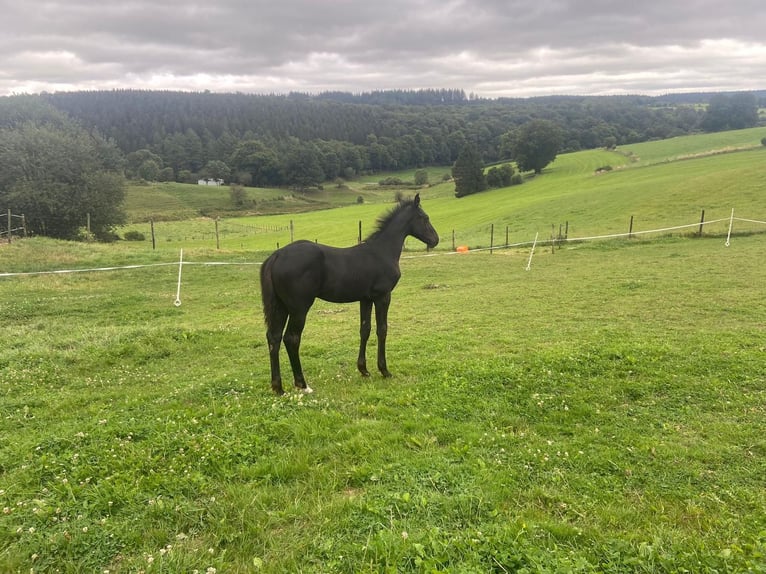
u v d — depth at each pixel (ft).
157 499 13.00
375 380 24.98
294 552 11.27
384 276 24.25
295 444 16.93
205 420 18.48
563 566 10.27
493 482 14.10
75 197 134.00
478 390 22.20
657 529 12.14
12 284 56.80
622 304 42.91
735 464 15.78
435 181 375.25
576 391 21.89
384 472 14.73
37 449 15.93
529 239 106.01
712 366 24.36
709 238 81.15
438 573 9.93
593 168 270.46
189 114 564.30
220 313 47.09
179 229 215.31
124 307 49.11
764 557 10.77
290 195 339.98
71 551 11.18
